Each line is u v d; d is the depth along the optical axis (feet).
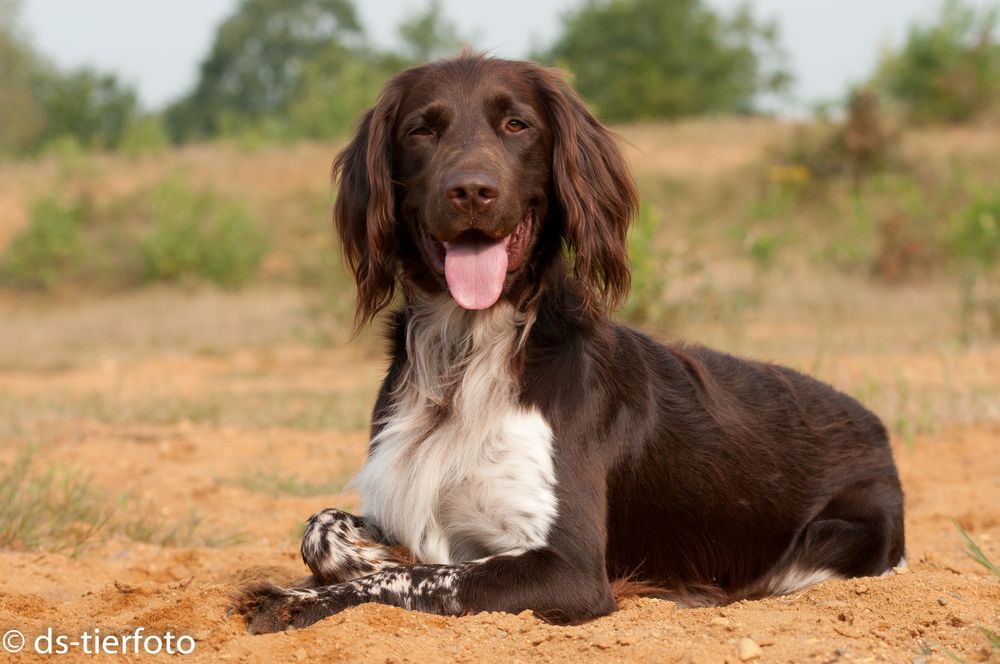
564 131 18.43
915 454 35.40
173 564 23.43
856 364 49.52
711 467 19.22
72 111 262.26
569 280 18.71
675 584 19.29
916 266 80.69
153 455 36.63
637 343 19.76
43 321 89.15
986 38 142.72
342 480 32.96
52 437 39.37
